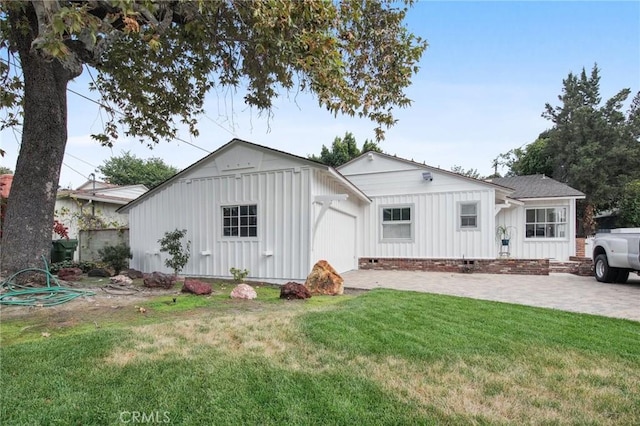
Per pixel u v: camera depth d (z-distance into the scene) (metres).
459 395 2.72
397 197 13.45
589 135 24.88
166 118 9.35
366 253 13.77
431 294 7.05
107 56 7.25
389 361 3.35
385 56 7.23
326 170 8.82
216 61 8.01
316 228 8.95
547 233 14.02
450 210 12.65
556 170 26.25
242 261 9.39
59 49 4.10
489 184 12.05
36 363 3.07
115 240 13.02
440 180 12.82
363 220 13.90
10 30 5.91
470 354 3.59
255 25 5.51
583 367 3.33
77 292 6.21
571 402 2.66
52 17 3.94
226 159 9.71
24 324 4.43
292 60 6.04
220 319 4.71
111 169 34.47
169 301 5.96
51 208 6.68
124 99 9.01
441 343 3.89
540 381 3.01
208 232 9.92
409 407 2.52
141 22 5.82
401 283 9.30
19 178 6.49
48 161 6.59
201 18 6.02
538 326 4.70
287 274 8.80
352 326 4.42
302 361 3.31
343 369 3.13
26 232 6.39
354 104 6.94
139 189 21.36
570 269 11.86
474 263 12.18
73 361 3.13
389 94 7.53
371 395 2.68
